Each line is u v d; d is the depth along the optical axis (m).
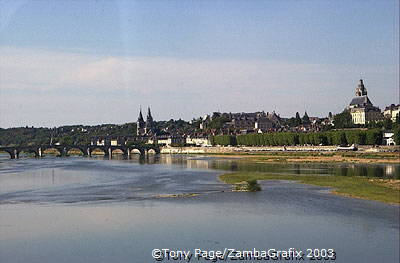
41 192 145.75
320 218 98.50
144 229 90.75
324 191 137.38
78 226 93.88
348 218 98.25
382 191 133.50
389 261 71.38
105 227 92.81
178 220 98.06
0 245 81.44
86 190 150.00
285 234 86.31
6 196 136.88
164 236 85.50
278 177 180.00
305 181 163.88
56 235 87.31
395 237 83.62
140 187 157.00
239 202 119.69
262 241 82.12
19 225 95.44
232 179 177.12
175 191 144.38
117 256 75.25
